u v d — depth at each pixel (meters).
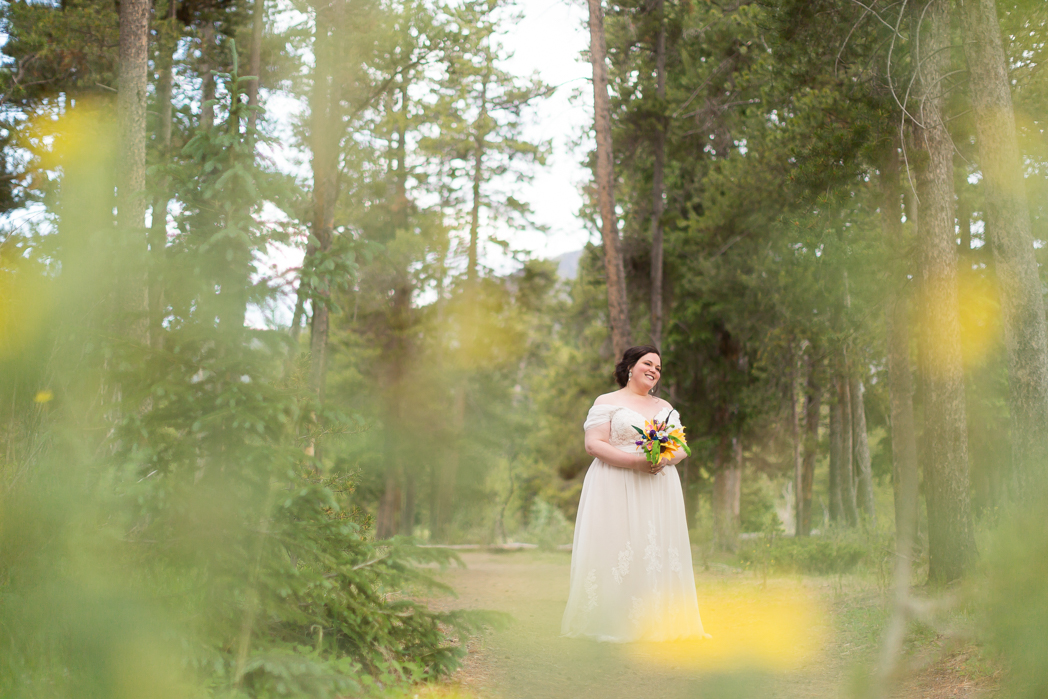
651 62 19.94
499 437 31.62
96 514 3.04
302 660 3.25
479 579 10.81
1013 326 6.36
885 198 9.39
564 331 33.53
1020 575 1.88
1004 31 8.61
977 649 3.58
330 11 6.82
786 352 18.09
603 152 13.84
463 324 30.98
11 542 2.66
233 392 3.25
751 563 11.73
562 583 10.10
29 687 2.40
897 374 10.14
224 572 3.26
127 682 2.45
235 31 12.98
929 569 7.16
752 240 16.77
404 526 29.98
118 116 7.25
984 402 12.38
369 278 26.06
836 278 12.73
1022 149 9.73
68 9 11.53
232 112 3.67
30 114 11.15
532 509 34.47
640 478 5.65
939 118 7.83
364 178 9.13
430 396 29.73
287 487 3.48
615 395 6.05
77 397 3.35
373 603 3.82
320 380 6.34
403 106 8.32
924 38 8.07
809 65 9.73
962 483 7.12
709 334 20.39
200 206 3.58
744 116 15.16
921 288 7.78
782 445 23.25
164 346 3.42
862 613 6.13
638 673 4.35
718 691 3.03
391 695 3.56
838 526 14.55
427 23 7.76
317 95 6.70
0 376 3.08
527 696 3.91
